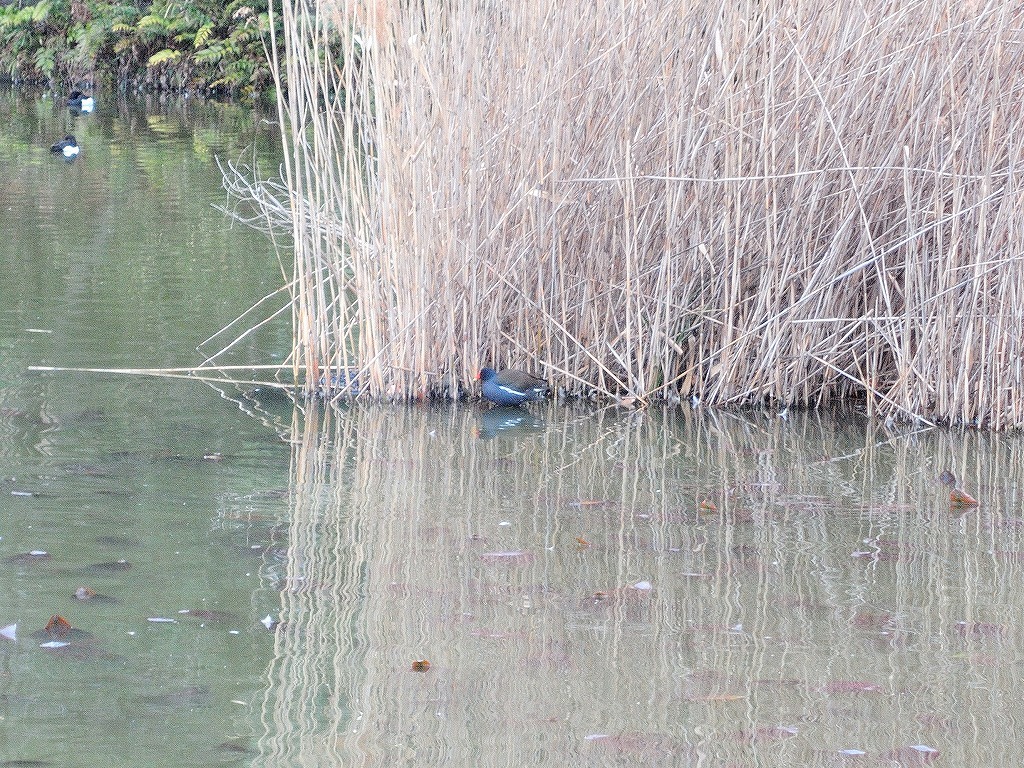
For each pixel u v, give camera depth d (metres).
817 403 12.43
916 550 8.52
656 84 11.90
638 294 12.20
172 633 6.92
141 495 9.17
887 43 11.66
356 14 11.57
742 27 11.77
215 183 24.45
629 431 11.50
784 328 12.05
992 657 6.86
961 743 5.93
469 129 11.78
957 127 11.45
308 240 12.20
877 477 10.26
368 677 6.50
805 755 5.79
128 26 44.66
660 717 6.14
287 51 11.79
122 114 37.56
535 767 5.64
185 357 13.18
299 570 7.89
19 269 16.78
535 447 10.91
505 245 12.33
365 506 9.18
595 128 12.05
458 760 5.70
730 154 11.76
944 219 11.41
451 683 6.46
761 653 6.88
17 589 7.39
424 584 7.75
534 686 6.45
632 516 9.16
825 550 8.52
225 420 11.26
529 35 11.73
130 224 20.17
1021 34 11.26
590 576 7.95
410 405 12.20
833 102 11.61
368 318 12.17
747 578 7.97
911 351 12.49
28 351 13.08
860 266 11.61
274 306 15.30
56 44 46.00
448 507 9.23
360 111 11.96
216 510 8.93
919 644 7.01
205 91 43.62
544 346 12.63
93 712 6.04
